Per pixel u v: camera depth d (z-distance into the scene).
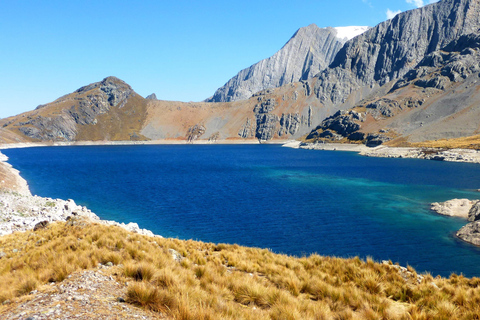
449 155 165.38
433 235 42.25
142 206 59.72
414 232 43.59
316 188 82.94
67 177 102.81
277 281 13.58
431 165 143.12
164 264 12.98
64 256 12.77
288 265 16.52
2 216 34.41
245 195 72.38
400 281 14.38
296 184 90.12
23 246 18.69
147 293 8.54
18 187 74.31
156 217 51.44
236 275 13.35
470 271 30.53
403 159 181.38
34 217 36.94
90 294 8.91
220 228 45.31
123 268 11.61
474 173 111.06
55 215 39.28
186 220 49.69
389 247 37.53
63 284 9.86
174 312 7.93
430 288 13.22
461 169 124.44
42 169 126.25
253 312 9.12
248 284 11.69
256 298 10.86
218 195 72.44
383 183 90.81
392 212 55.56
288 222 48.72
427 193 74.19
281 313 9.12
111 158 195.38
